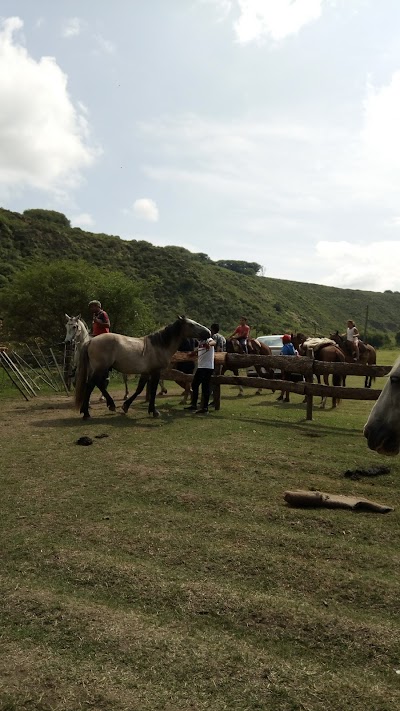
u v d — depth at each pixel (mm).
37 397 13359
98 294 22484
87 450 7016
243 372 20078
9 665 2721
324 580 3643
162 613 3232
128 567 3773
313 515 4793
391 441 3623
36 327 22891
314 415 10297
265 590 3510
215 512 4867
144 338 9852
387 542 4285
